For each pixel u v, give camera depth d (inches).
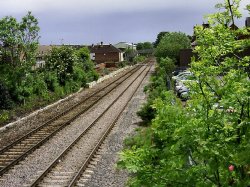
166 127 231.3
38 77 1477.6
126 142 673.6
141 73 2869.1
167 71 1846.7
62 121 986.1
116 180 523.8
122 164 226.5
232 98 213.0
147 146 235.8
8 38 1386.6
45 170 552.4
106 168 581.0
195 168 208.2
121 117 1038.4
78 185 511.2
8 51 1421.0
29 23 1413.6
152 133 246.4
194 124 210.5
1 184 523.8
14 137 820.6
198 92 234.2
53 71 1660.9
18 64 1416.1
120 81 2193.7
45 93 1419.8
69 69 1737.2
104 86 1921.8
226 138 201.6
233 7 244.8
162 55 2363.4
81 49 2218.3
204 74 234.5
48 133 843.4
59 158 627.5
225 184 201.3
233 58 237.8
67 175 550.3
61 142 758.5
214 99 226.2
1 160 637.3
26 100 1314.0
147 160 227.6
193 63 237.9
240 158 179.6
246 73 227.5
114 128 896.3
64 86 1658.5
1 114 1067.9
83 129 882.1
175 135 209.2
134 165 221.6
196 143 205.3
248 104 210.7
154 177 217.2
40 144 741.9
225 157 197.6
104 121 981.8
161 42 2561.5
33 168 589.6
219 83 235.5
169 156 218.7
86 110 1173.7
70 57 1726.1
